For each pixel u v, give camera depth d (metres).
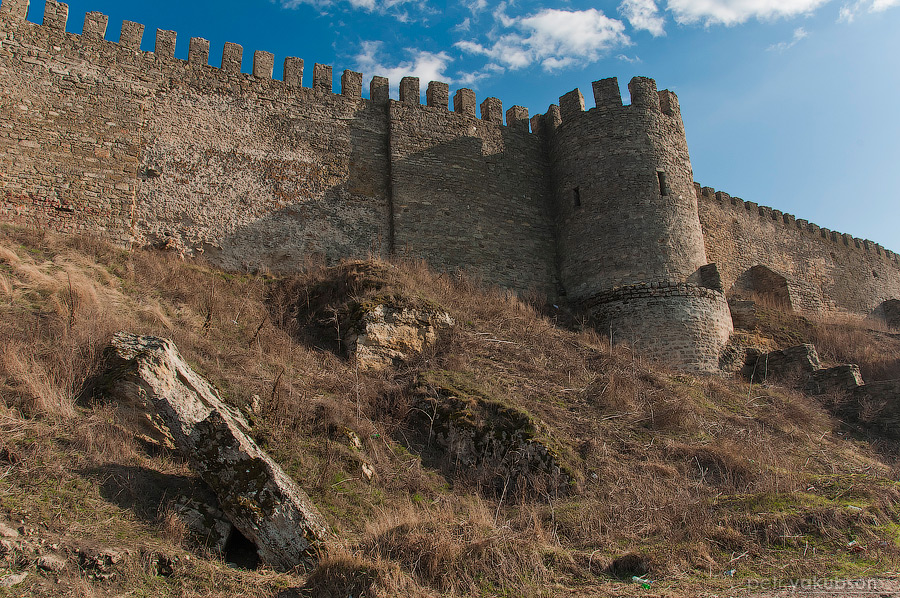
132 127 18.59
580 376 15.57
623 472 11.55
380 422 11.96
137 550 6.48
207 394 9.97
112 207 17.64
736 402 16.67
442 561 7.30
